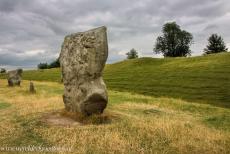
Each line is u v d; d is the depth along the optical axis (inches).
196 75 2192.4
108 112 775.1
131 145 554.6
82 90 723.4
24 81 2677.2
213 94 1628.9
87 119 701.9
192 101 1519.4
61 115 757.9
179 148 542.3
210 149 549.0
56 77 3127.5
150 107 988.6
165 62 3137.3
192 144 563.8
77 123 687.1
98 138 579.8
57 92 1485.0
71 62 770.8
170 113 898.7
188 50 5634.8
